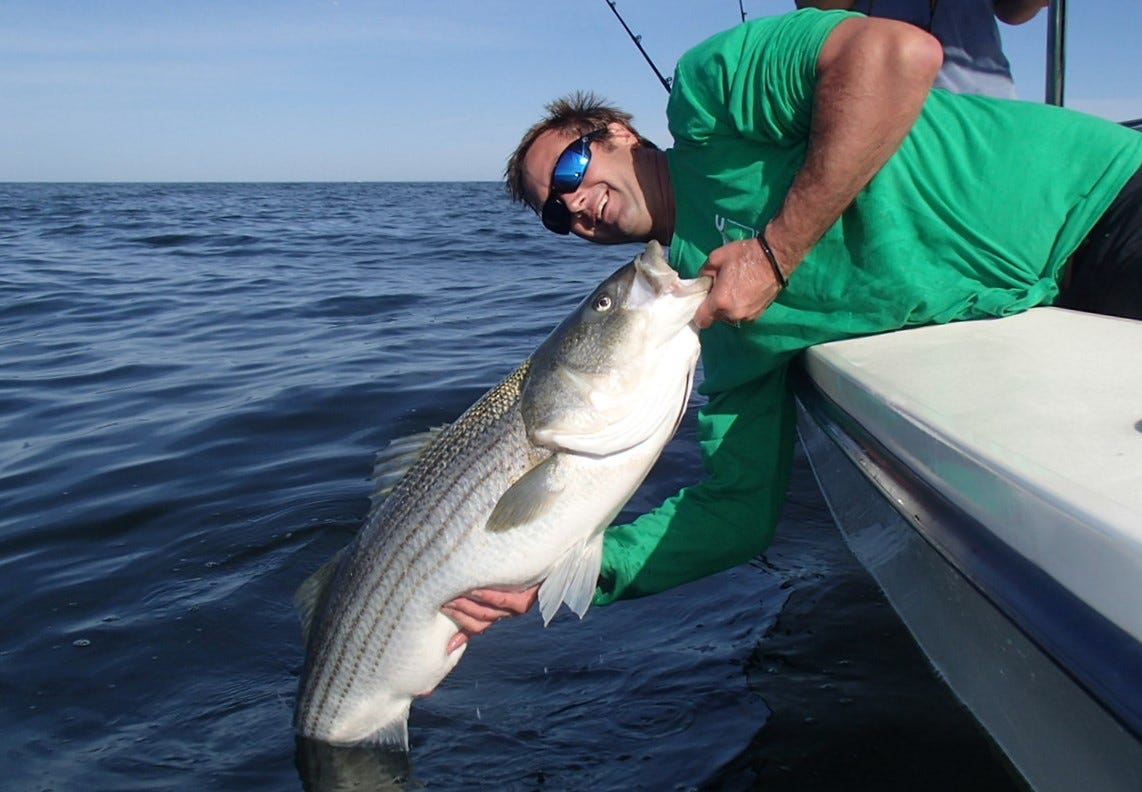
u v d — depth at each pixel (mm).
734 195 2943
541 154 3422
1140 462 1639
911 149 2846
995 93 3863
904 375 2385
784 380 3236
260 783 2979
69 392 7312
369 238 22266
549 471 2633
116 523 4797
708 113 2904
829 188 2619
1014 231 2844
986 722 1998
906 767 2883
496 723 3238
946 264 2854
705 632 3705
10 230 24922
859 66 2529
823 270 2867
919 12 3891
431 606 2859
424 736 3189
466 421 2846
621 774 2953
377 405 6559
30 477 5500
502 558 2730
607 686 3410
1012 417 1949
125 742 3186
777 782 2857
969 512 1769
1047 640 1479
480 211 37594
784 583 4023
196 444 5914
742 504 3203
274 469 5418
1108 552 1353
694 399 6504
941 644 2182
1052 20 4227
